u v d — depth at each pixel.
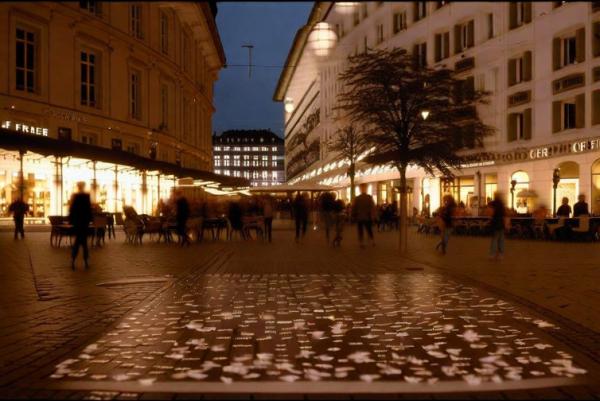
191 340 6.63
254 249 20.73
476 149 23.16
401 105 21.47
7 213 29.34
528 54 26.27
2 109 28.72
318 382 5.11
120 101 38.22
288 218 52.97
